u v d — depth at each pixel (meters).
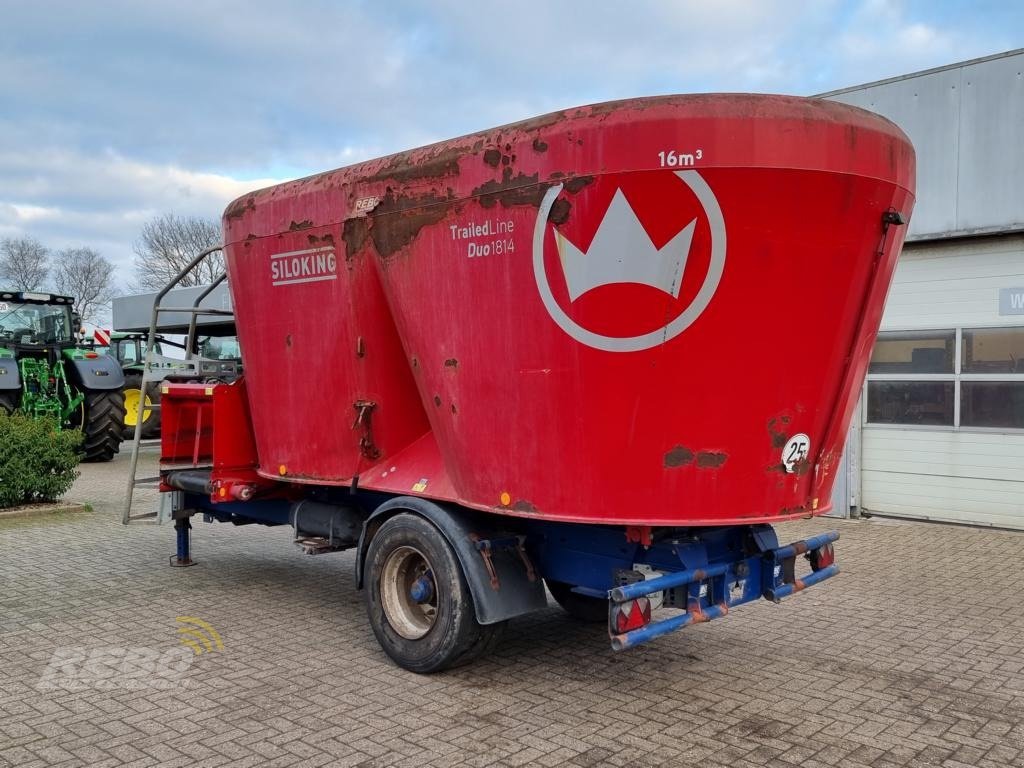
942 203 8.64
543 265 3.75
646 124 3.50
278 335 5.25
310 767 3.46
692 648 5.02
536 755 3.58
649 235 3.53
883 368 9.26
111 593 6.23
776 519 3.88
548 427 3.84
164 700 4.17
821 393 3.88
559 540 4.52
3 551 7.64
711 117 3.46
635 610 3.76
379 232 4.48
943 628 5.41
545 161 3.71
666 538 4.12
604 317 3.62
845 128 3.57
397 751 3.61
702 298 3.55
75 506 9.77
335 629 5.38
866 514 9.41
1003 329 8.51
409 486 4.62
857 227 3.69
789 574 4.50
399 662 4.60
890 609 5.85
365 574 4.82
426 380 4.36
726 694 4.29
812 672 4.61
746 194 3.47
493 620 4.21
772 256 3.56
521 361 3.88
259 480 5.96
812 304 3.69
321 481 5.13
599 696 4.25
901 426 9.15
